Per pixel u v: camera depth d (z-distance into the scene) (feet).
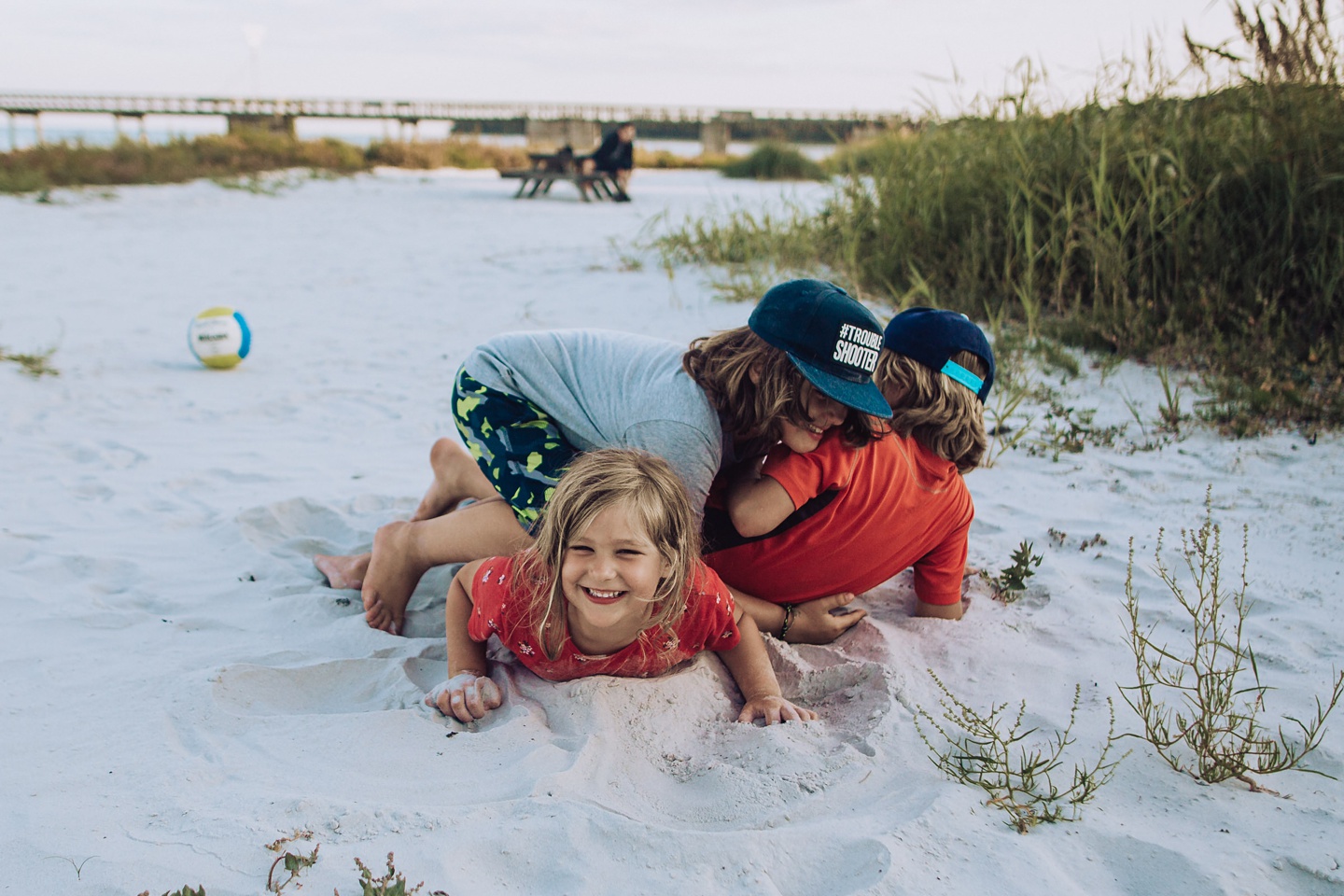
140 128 97.76
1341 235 18.08
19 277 31.45
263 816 6.50
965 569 11.15
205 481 14.12
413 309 27.09
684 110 114.52
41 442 15.78
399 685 8.49
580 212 53.01
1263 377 17.02
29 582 10.36
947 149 25.41
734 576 9.37
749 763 7.43
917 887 6.03
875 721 8.00
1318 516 12.49
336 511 12.78
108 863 6.02
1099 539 11.96
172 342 23.53
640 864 6.21
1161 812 6.93
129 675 8.48
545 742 7.60
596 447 8.71
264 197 59.98
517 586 8.05
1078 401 17.47
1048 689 8.64
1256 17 20.16
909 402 9.04
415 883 5.93
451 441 11.28
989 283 22.81
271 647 9.16
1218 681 7.92
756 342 8.12
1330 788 7.20
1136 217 20.45
